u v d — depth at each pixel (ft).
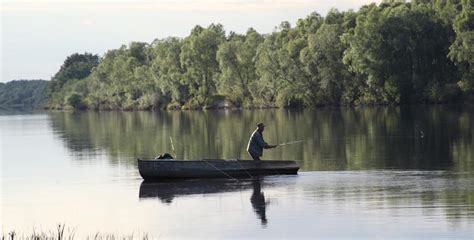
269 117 308.40
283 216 81.05
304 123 249.34
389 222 75.41
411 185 96.27
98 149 179.63
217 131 229.86
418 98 355.77
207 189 102.37
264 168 112.68
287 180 106.32
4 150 189.16
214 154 155.74
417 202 84.33
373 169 115.03
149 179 114.01
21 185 115.85
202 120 313.73
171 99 522.88
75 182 116.47
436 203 83.30
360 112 312.29
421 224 73.82
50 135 250.37
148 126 283.38
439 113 269.03
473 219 74.95
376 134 184.96
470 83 334.85
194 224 79.36
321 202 87.45
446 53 359.25
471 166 113.50
